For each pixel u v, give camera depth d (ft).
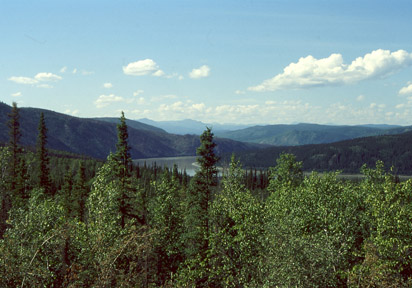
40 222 62.23
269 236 63.82
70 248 58.49
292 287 54.13
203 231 98.17
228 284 73.20
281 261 56.75
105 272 51.55
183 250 108.37
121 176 103.55
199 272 82.79
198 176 106.93
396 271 63.62
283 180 146.51
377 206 72.59
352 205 78.43
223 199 90.02
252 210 78.95
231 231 81.46
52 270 56.18
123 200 100.22
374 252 64.13
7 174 134.62
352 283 63.00
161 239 99.81
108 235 71.10
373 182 93.20
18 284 46.60
